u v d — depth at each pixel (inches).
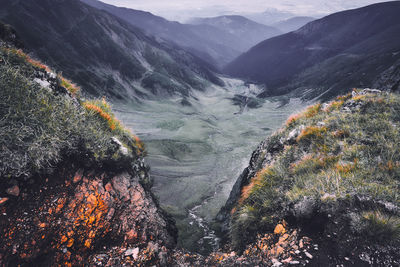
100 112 259.4
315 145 247.3
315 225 151.4
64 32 6870.1
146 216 217.8
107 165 214.1
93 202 178.1
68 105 206.7
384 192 145.2
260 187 228.5
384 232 126.6
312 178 189.3
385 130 211.0
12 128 153.5
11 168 145.3
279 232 168.2
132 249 178.1
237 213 250.4
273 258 148.5
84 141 197.0
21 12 6136.8
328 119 279.9
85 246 157.9
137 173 266.5
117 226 184.7
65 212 158.6
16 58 211.2
